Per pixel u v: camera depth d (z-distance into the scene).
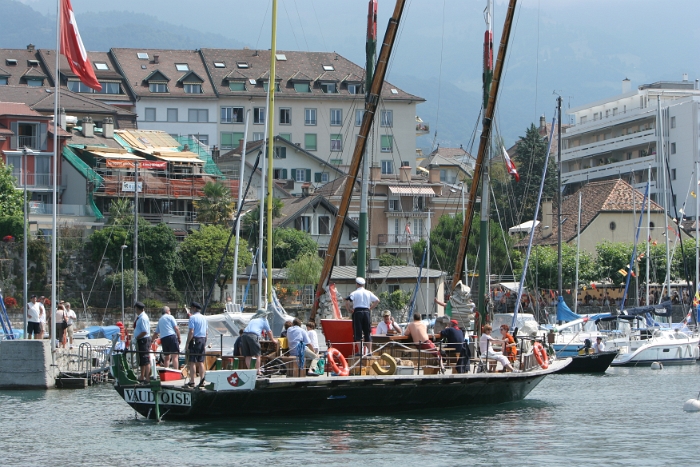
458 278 53.69
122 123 158.00
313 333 42.31
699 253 114.25
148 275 112.75
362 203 47.78
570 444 36.94
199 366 38.78
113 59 178.88
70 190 127.25
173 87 175.75
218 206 126.00
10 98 145.88
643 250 125.06
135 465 31.97
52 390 57.72
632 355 84.56
